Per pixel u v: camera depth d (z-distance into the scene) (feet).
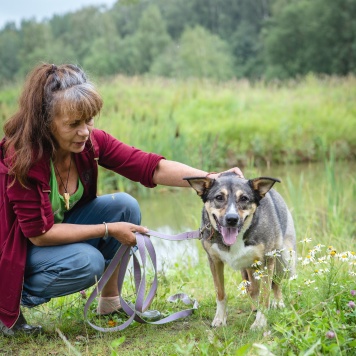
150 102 59.62
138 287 12.83
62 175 11.79
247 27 236.22
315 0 168.25
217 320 12.39
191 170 13.01
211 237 12.41
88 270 11.52
